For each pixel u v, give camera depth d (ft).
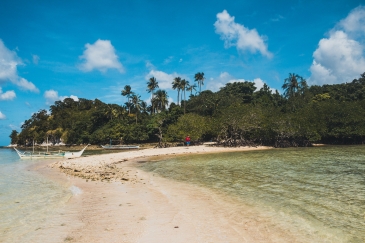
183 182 62.85
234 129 192.24
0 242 27.78
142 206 41.37
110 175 76.07
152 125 281.74
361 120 184.34
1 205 42.70
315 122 193.16
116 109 329.52
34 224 33.37
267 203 42.39
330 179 61.93
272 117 193.98
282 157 115.34
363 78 310.04
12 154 210.38
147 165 103.55
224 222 33.60
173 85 316.19
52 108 432.25
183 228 31.45
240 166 89.45
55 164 109.09
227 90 364.99
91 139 299.38
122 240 27.99
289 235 29.40
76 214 37.45
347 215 36.01
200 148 182.29
